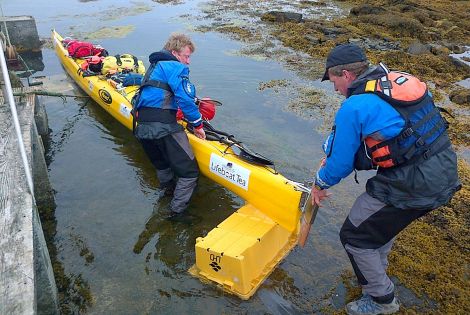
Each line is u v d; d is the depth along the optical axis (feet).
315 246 12.40
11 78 17.72
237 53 29.78
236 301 10.61
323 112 21.30
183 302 10.64
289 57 29.55
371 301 9.99
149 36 32.48
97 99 20.31
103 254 12.32
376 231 8.95
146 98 12.81
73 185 15.42
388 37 33.94
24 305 7.07
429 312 10.08
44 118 18.29
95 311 10.45
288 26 37.06
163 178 14.74
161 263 11.98
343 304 10.52
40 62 27.43
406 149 8.11
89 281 11.37
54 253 12.31
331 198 14.52
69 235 13.05
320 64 28.37
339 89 8.95
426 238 12.53
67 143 18.15
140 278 11.46
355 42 32.68
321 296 10.75
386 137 8.02
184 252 12.42
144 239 12.92
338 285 11.07
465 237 12.57
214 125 19.45
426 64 27.81
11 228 8.73
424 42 33.63
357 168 9.05
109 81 19.70
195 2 46.65
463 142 18.37
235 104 21.68
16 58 26.13
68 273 11.62
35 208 9.72
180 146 13.16
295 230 11.57
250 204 12.76
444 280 11.00
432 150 8.18
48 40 31.65
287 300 10.64
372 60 28.45
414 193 8.29
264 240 11.20
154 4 44.45
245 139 18.37
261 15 41.50
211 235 11.33
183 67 12.59
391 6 42.83
